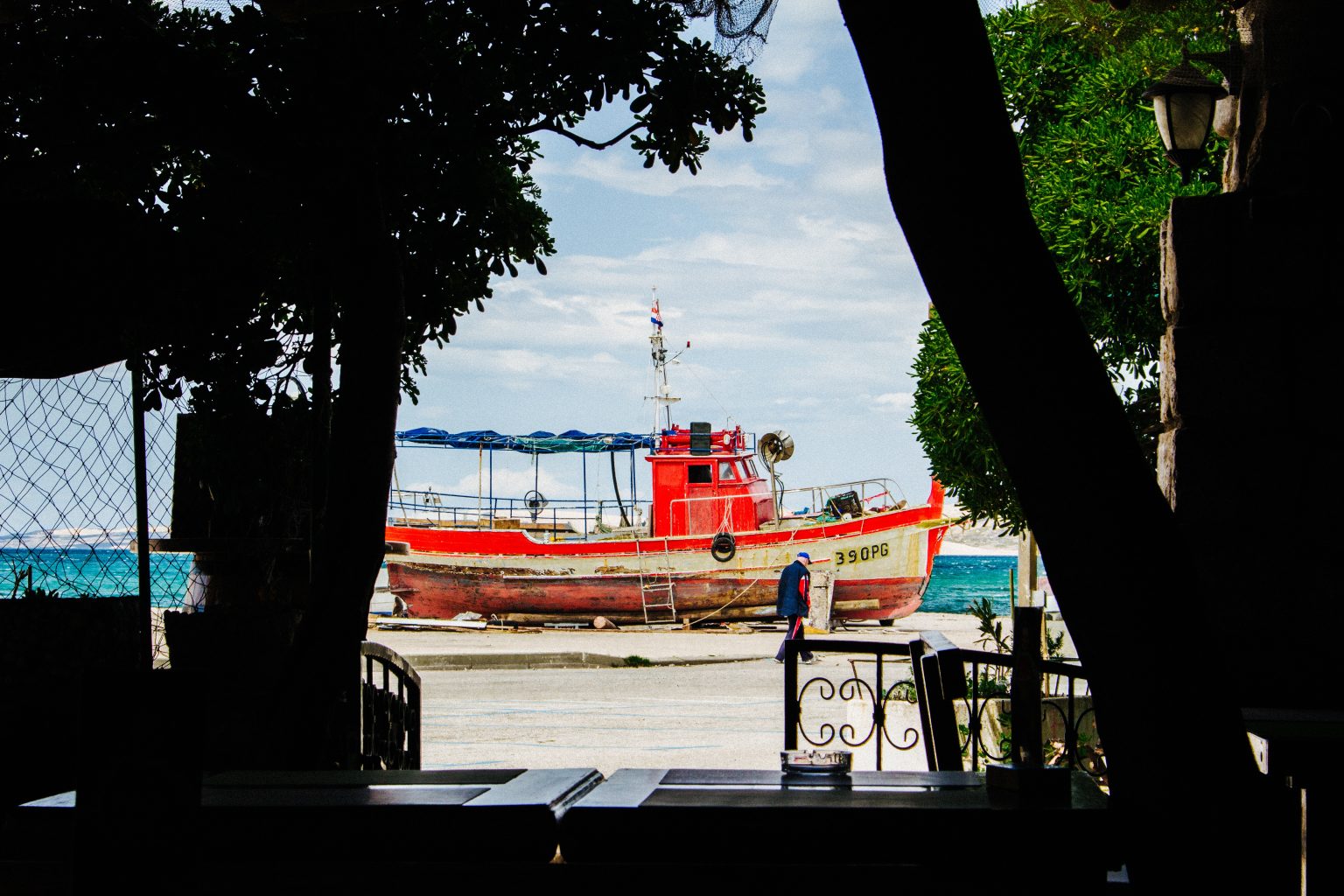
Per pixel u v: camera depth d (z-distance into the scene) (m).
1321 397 4.34
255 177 5.80
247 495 5.75
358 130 5.02
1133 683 2.24
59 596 4.85
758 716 12.79
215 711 5.34
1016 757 2.49
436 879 2.17
